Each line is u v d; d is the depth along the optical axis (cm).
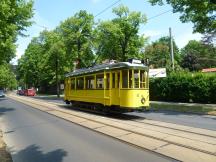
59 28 5691
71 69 5719
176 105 2912
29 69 9081
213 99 3012
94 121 1762
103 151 1029
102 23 4859
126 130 1407
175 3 2477
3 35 2162
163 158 920
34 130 1540
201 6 2295
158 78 3666
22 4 2534
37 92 9250
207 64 8819
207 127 1491
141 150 1034
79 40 5203
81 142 1193
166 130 1395
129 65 1892
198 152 962
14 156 1010
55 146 1137
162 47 8188
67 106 3056
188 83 3244
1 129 1623
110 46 4800
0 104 3941
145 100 1948
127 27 4744
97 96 2242
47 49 5950
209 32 2509
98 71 2223
